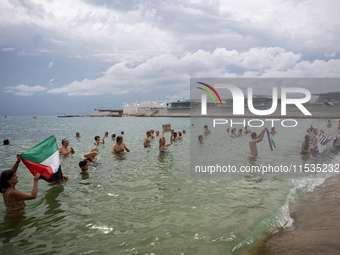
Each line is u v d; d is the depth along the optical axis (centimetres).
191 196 473
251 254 271
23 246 299
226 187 526
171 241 304
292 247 278
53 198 471
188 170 686
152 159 843
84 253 280
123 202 446
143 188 527
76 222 365
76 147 1155
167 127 1016
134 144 1246
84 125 3441
